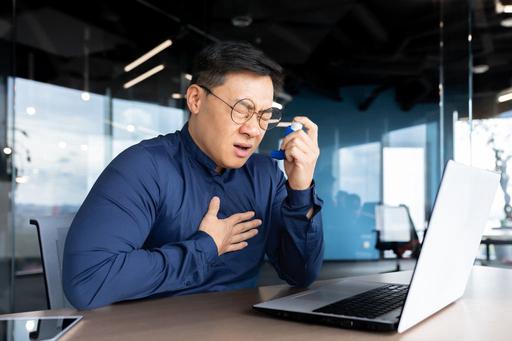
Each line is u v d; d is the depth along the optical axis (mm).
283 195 1440
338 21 6105
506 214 5320
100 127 4500
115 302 978
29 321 808
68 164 4250
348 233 6539
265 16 5797
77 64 4375
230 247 1134
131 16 4773
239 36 5992
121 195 1096
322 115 6562
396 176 6520
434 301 834
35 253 3918
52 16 4219
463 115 5188
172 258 1021
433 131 6461
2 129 3773
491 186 947
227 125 1146
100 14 4559
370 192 6547
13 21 3836
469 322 827
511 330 776
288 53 6395
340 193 6598
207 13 5453
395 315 792
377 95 6539
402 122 6527
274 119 1201
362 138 6570
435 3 5742
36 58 4094
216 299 1012
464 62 5199
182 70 5148
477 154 5707
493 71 6172
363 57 6516
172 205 1214
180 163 1256
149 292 993
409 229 6395
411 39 6387
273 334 740
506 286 1209
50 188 4105
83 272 949
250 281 1332
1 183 3770
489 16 5723
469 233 898
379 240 6422
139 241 1100
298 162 1203
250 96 1127
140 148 1219
